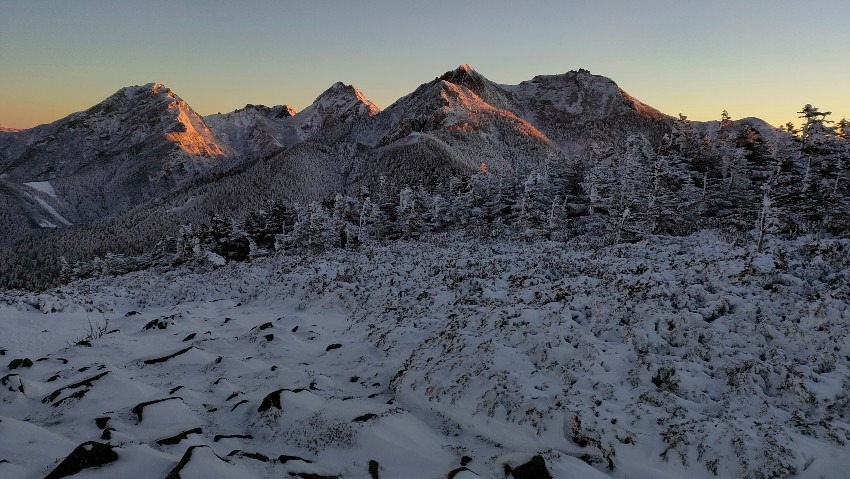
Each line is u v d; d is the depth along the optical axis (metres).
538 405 9.13
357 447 8.12
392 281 23.38
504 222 48.41
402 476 7.39
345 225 56.81
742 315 11.88
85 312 22.23
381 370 13.05
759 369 9.52
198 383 12.18
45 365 13.71
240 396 10.63
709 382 9.57
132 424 8.80
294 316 19.89
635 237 31.92
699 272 16.17
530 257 27.56
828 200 27.83
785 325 10.91
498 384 9.98
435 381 11.01
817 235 23.62
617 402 9.20
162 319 18.70
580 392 9.47
